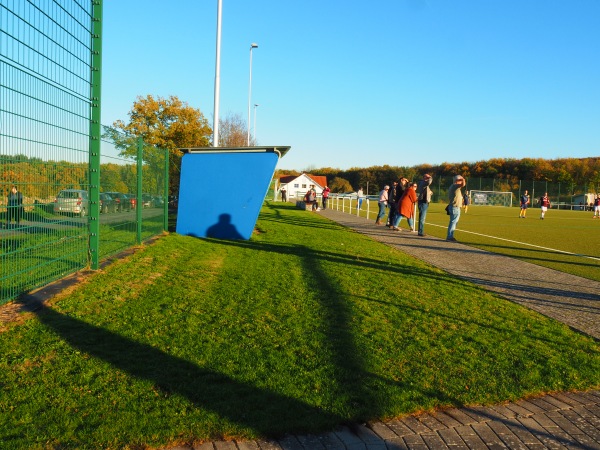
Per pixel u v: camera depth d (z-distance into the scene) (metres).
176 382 3.95
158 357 4.43
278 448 3.21
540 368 4.67
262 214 26.11
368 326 5.66
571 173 85.31
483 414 3.80
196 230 14.30
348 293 7.23
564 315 6.75
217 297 6.64
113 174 9.26
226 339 5.01
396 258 11.22
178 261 9.29
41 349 4.43
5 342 4.53
